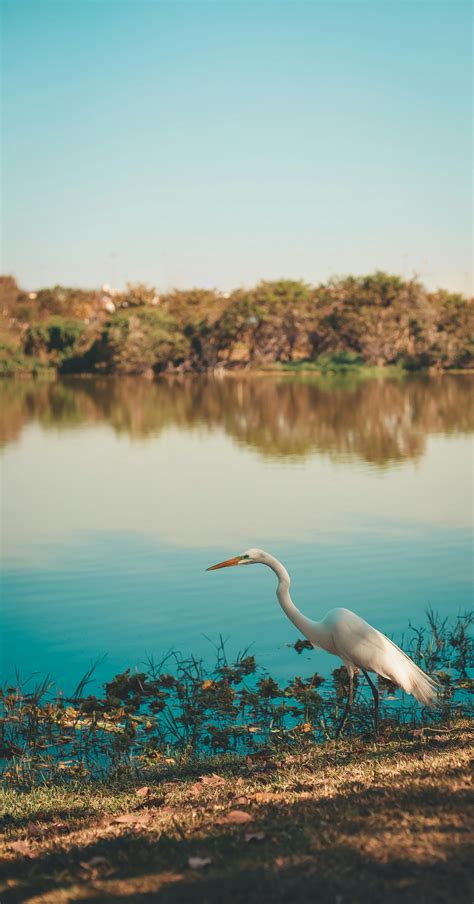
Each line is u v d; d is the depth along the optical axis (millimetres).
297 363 104000
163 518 19625
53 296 142625
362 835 4375
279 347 104688
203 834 4832
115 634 11531
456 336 103750
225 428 41906
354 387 74688
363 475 25625
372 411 50250
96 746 8273
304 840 4438
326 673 9992
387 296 102500
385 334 99125
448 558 15203
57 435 39969
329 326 102625
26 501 22359
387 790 5254
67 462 30375
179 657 10625
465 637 11016
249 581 14094
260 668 10172
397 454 30797
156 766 7508
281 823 4805
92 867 4523
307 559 15445
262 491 23078
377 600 12805
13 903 4117
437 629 11359
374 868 3957
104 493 23453
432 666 10000
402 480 24391
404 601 12727
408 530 17609
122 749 8070
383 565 14836
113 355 98875
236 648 10922
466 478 24500
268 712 8844
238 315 98875
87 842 5113
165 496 22734
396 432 38594
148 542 17156
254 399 61938
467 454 30359
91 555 16156
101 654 10812
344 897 3693
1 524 19297
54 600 13250
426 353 100312
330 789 5656
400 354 103812
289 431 39781
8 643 11266
